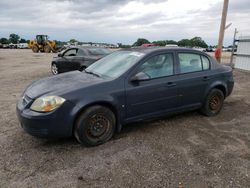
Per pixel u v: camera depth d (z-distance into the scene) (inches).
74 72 207.9
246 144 173.9
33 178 132.6
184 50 210.2
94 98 162.9
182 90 203.2
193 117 225.6
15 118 220.1
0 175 135.0
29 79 442.3
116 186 126.6
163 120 216.2
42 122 152.2
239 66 566.9
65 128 157.5
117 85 173.2
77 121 161.2
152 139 178.9
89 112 161.9
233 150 164.7
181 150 163.3
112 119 172.6
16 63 775.7
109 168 141.9
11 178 132.6
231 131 195.9
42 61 857.5
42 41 1561.3
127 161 149.3
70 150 161.9
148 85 184.7
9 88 356.5
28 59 952.9
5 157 152.9
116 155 156.1
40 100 155.7
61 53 462.9
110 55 218.2
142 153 158.7
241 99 295.3
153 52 193.0
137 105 182.1
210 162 149.6
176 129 197.6
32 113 153.8
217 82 224.8
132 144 170.9
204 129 198.8
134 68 182.1
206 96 220.8
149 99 186.5
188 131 194.2
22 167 142.6
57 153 158.1
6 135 183.6
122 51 214.7
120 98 173.2
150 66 189.3
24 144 169.8
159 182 130.0
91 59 399.2
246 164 148.1
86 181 130.4
